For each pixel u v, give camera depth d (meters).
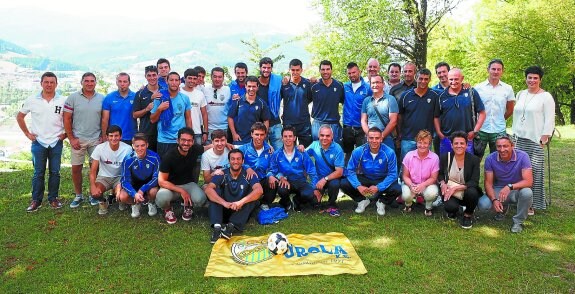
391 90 7.04
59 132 6.35
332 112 6.91
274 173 6.22
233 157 5.57
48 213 6.21
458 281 4.24
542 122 5.98
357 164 6.22
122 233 5.46
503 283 4.20
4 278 4.38
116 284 4.23
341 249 4.90
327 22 18.81
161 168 5.81
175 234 5.43
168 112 6.33
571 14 20.72
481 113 6.16
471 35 25.66
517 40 22.06
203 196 5.92
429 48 27.22
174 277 4.35
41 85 6.20
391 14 17.34
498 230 5.49
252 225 5.75
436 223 5.74
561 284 4.16
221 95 7.08
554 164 8.93
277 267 4.52
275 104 6.96
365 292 4.06
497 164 5.70
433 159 5.95
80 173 6.54
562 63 21.88
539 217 5.92
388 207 6.41
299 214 6.17
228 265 4.57
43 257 4.82
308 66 19.52
